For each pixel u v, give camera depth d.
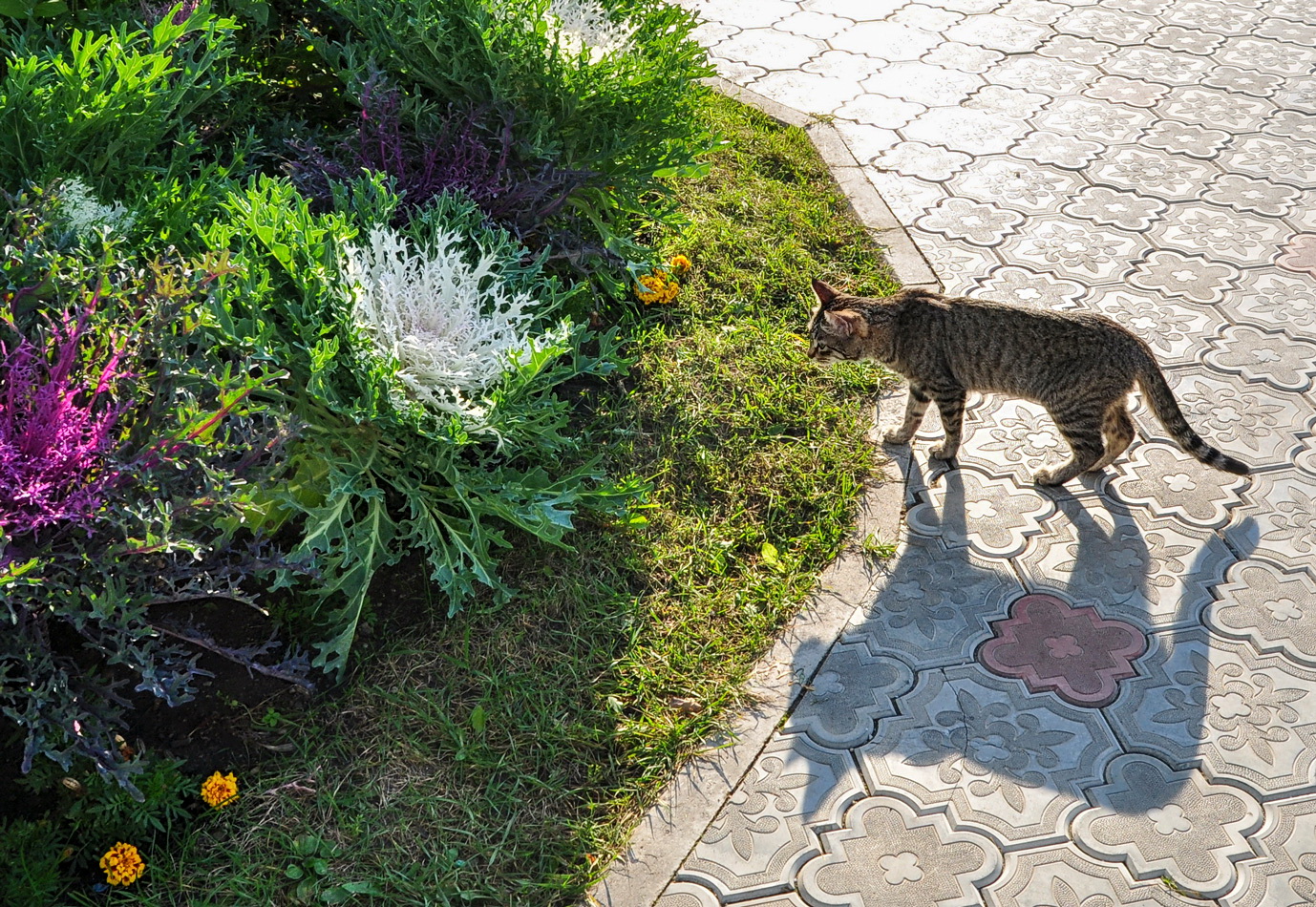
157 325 3.25
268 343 3.65
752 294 5.54
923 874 3.27
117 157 4.12
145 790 3.21
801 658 3.92
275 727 3.50
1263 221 6.26
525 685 3.72
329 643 3.54
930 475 4.72
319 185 4.56
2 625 3.09
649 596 4.08
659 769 3.54
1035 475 4.66
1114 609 4.11
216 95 4.86
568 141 4.98
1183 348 5.34
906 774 3.54
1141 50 8.22
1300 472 4.69
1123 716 3.73
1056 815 3.43
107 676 3.46
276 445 3.36
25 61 3.97
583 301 5.11
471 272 4.50
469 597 3.96
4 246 3.36
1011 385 4.55
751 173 6.43
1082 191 6.52
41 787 3.23
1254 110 7.42
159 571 3.17
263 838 3.24
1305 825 3.40
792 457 4.70
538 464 4.45
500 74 4.66
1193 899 3.21
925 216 6.27
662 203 5.52
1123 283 5.76
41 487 2.94
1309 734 3.67
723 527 4.38
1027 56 8.07
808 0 8.77
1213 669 3.89
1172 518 4.49
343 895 3.12
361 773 3.43
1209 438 4.86
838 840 3.35
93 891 3.10
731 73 7.69
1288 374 5.18
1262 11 8.84
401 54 4.84
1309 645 3.97
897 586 4.20
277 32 5.45
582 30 5.14
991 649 3.95
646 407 4.83
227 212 3.96
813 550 4.34
